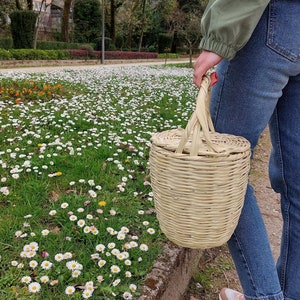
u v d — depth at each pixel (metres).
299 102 1.43
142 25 34.09
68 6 26.73
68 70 13.54
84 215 2.29
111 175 2.93
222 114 1.41
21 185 2.62
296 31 1.25
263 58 1.28
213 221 1.23
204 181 1.17
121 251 1.98
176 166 1.18
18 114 4.64
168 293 1.88
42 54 19.19
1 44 20.41
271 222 3.00
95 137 3.87
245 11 1.19
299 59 1.29
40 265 1.81
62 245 1.96
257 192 3.54
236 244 1.44
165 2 34.12
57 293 1.66
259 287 1.41
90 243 2.00
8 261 1.82
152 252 2.00
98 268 1.83
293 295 1.52
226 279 2.30
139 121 4.91
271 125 1.53
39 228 2.12
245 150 1.23
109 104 5.90
